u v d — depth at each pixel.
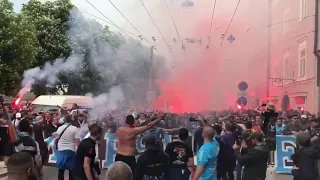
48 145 12.91
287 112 20.42
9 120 7.01
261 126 11.98
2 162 13.47
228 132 9.34
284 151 12.24
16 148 6.85
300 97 24.64
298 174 6.74
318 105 21.58
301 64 24.70
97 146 12.45
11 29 24.61
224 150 8.48
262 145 7.36
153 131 12.01
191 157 6.87
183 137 6.88
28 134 7.13
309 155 6.69
